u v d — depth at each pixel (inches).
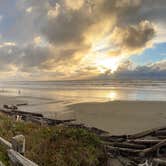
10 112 1055.6
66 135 350.0
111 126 792.3
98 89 3799.2
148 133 617.0
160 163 361.4
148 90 3316.9
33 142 344.5
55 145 324.8
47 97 2226.9
